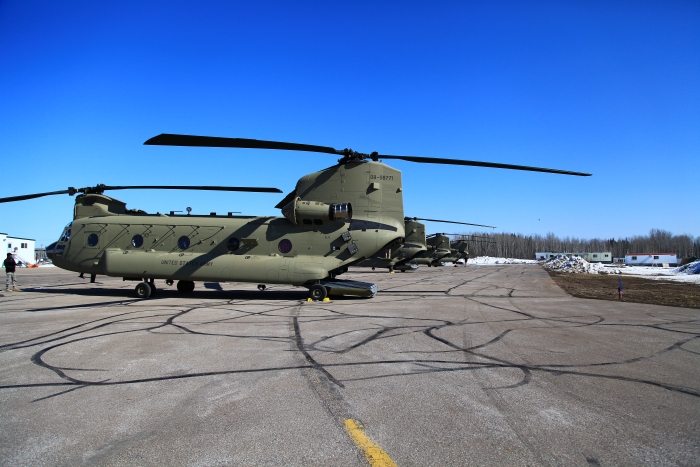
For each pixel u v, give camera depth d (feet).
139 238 44.55
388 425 11.37
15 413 12.22
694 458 9.61
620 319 28.94
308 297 40.60
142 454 9.79
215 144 30.42
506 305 36.88
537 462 9.41
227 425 11.36
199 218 45.06
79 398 13.41
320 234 41.50
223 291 50.24
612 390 14.16
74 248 45.55
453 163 32.19
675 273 112.27
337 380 15.17
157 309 33.19
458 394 13.75
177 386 14.51
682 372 16.22
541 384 14.78
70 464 9.35
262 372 16.12
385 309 33.47
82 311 31.94
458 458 9.59
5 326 25.44
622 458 9.59
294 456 9.68
